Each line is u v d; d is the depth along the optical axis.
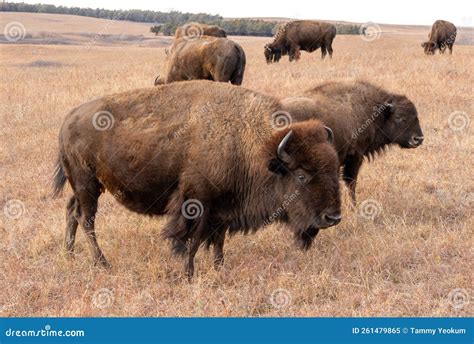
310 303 9.47
